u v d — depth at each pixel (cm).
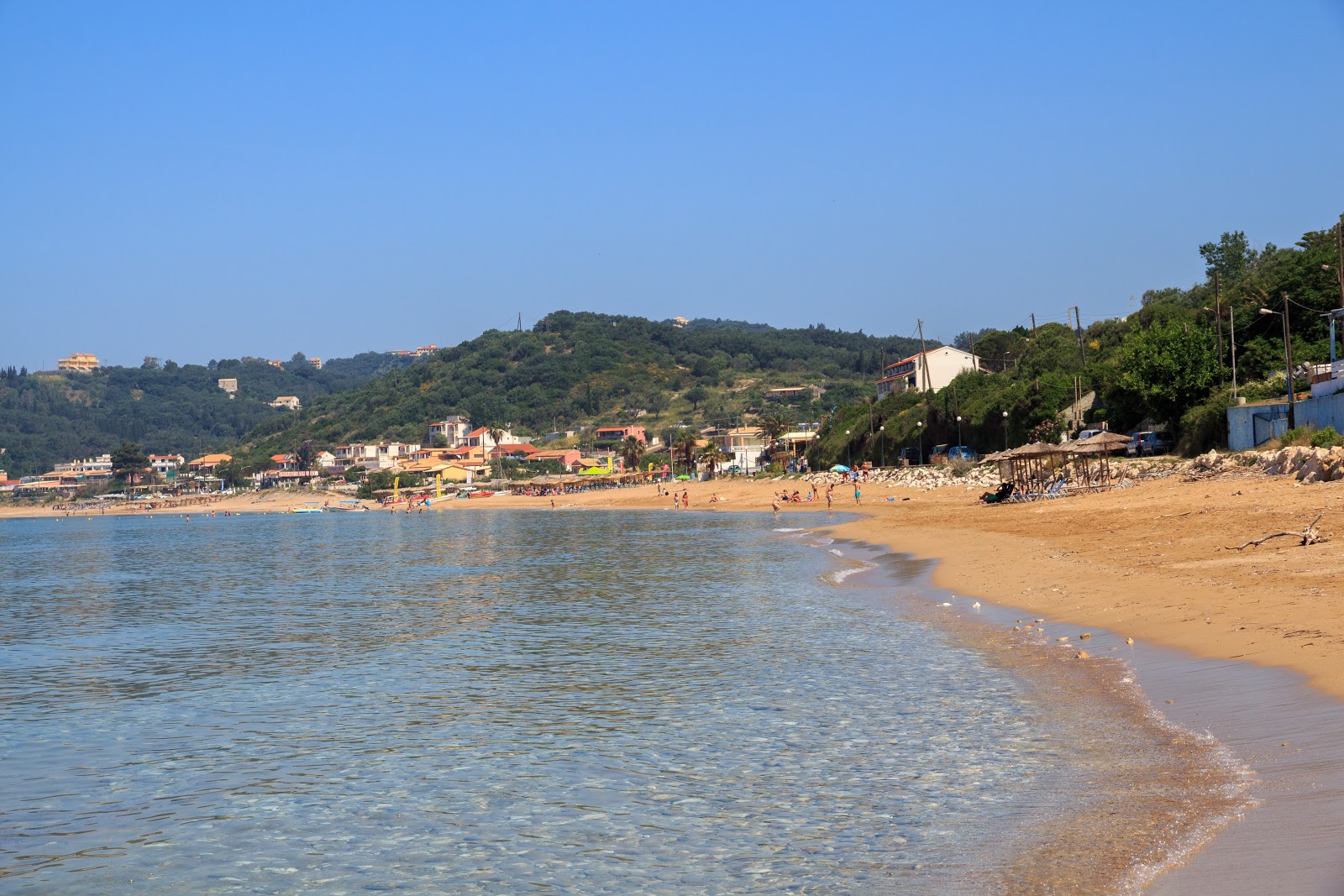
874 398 17112
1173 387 7300
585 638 2548
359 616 3219
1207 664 1582
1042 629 2133
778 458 17250
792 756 1370
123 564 6391
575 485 18988
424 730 1656
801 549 5056
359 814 1247
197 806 1308
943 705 1582
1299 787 991
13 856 1151
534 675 2086
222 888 1040
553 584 3972
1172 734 1262
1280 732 1184
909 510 7262
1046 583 2764
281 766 1478
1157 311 9712
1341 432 5162
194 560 6606
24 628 3241
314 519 15750
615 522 9431
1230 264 12012
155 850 1155
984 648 2025
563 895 970
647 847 1075
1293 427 5647
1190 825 940
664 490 15388
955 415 11144
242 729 1723
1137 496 5159
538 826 1165
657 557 5100
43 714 1908
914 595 2936
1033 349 12025
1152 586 2372
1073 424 9031
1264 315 7512
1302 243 8400
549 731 1600
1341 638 1559
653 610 3020
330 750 1555
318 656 2472
